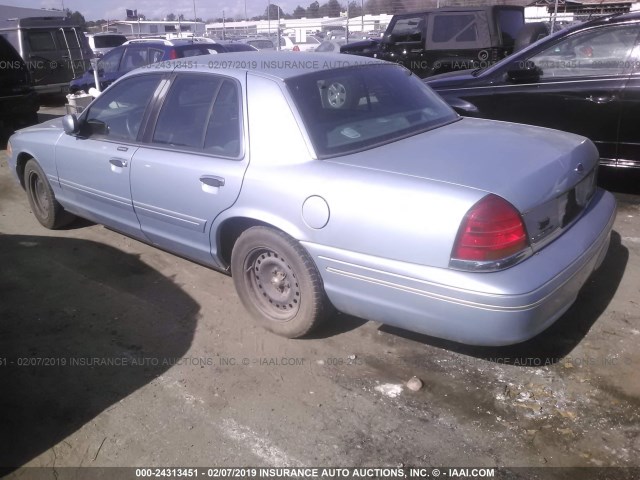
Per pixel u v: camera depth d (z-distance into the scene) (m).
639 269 4.20
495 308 2.60
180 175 3.72
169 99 3.96
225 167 3.47
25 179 5.58
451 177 2.82
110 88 4.48
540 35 9.78
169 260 4.84
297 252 3.22
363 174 2.96
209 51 11.85
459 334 2.77
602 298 3.83
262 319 3.66
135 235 4.48
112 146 4.29
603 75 5.23
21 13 20.20
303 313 3.37
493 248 2.61
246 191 3.35
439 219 2.69
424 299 2.78
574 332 3.48
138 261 4.85
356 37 23.00
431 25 10.62
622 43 5.14
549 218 2.91
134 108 4.21
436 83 6.20
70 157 4.72
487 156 3.06
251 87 3.48
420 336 3.54
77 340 3.71
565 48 5.44
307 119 3.28
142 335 3.73
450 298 2.68
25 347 3.65
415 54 10.89
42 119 12.41
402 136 3.48
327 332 3.63
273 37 24.50
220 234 3.66
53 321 3.95
